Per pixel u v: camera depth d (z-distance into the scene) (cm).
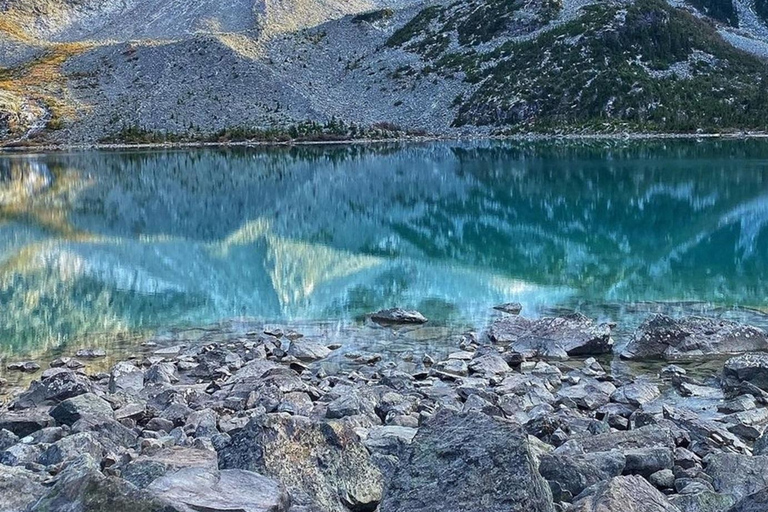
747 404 1501
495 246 3656
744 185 5728
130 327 2362
